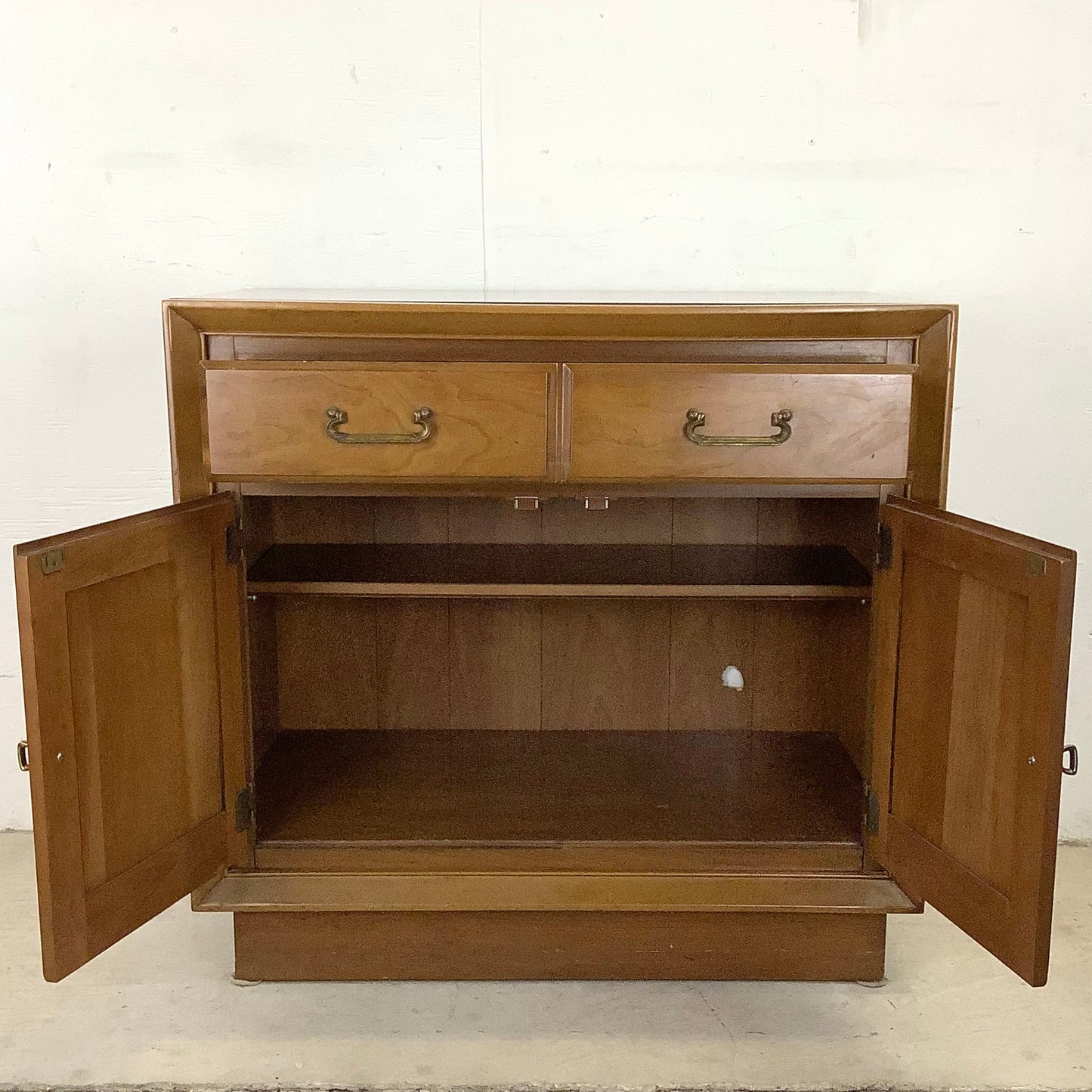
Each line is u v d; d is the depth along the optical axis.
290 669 2.09
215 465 1.49
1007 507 2.06
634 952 1.67
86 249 1.98
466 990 1.66
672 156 1.97
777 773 1.91
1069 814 2.17
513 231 1.99
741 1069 1.48
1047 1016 1.60
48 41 1.91
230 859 1.58
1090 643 2.09
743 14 1.92
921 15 1.91
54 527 2.07
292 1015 1.59
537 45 1.93
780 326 1.46
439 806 1.77
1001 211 1.97
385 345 1.47
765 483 1.51
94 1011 1.60
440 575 1.73
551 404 1.47
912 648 1.50
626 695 2.10
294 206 1.98
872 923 1.66
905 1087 1.44
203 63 1.93
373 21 1.92
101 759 1.33
